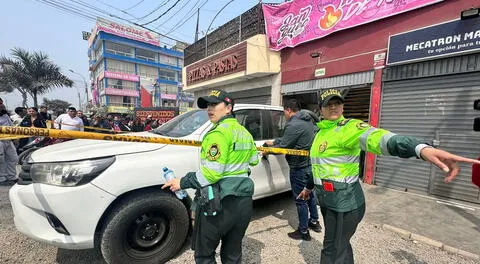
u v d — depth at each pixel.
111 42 35.47
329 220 1.82
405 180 4.96
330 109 1.81
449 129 4.39
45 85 16.98
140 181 2.24
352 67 5.70
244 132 1.78
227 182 1.64
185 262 2.49
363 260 2.61
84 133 1.73
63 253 2.61
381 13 5.06
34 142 4.79
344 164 1.73
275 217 3.63
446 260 2.63
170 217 2.43
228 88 10.02
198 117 3.22
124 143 2.51
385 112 5.20
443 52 4.24
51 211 2.03
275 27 7.45
